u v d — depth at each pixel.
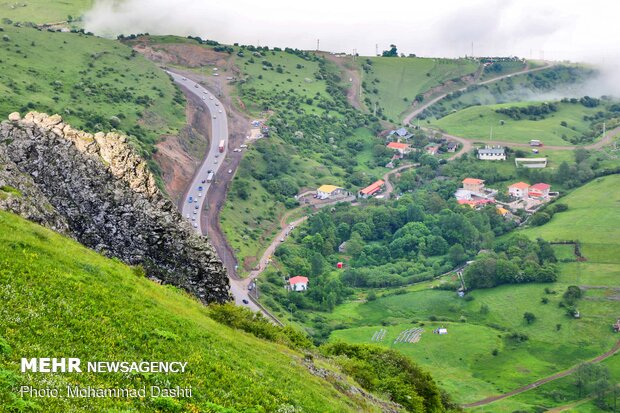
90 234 72.94
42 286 50.09
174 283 74.31
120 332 48.97
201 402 44.16
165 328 53.12
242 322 69.12
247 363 55.00
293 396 52.94
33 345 42.31
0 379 37.03
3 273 49.44
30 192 69.12
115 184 75.94
